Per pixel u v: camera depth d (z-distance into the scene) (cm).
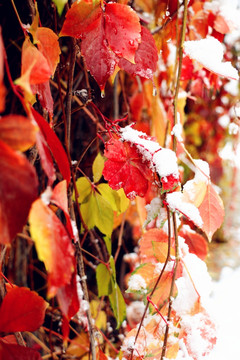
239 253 383
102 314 136
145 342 90
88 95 95
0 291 81
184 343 89
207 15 112
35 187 59
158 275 90
